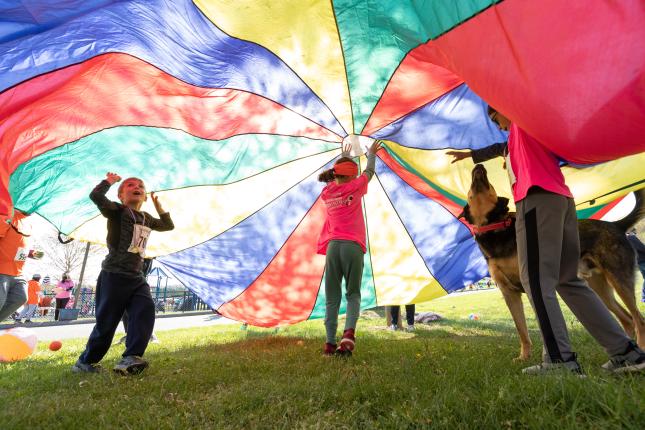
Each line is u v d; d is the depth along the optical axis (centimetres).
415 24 277
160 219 388
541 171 240
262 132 457
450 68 278
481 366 258
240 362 321
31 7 245
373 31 329
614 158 223
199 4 293
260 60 365
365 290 570
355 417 175
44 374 324
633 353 214
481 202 345
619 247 348
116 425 182
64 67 293
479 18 215
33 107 312
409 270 558
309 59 373
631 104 181
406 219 542
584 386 170
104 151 402
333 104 434
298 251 541
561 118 211
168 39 310
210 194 493
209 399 214
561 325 223
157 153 432
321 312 559
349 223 372
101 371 312
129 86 343
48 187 388
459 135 436
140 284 338
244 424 178
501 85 225
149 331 322
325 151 510
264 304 546
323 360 314
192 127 416
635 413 142
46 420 193
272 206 525
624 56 173
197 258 521
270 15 317
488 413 156
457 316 807
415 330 578
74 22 265
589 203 426
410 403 184
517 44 204
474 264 536
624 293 339
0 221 426
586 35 181
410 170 489
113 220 343
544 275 230
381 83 400
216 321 1230
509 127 296
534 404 167
